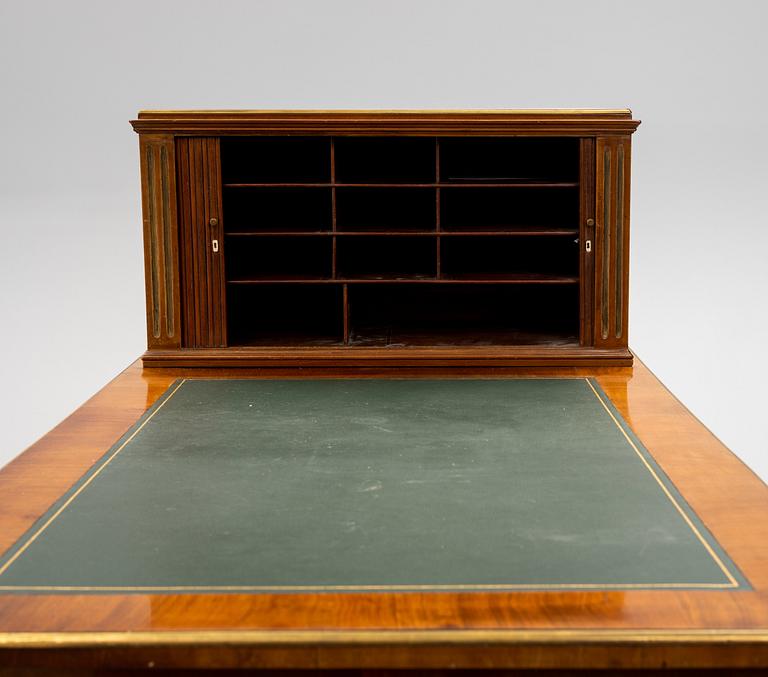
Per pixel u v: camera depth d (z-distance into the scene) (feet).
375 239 15.25
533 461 9.52
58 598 6.86
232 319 14.78
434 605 6.70
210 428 10.69
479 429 10.55
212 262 13.43
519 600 6.77
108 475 9.25
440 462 9.51
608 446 9.95
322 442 10.16
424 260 15.24
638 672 6.54
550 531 7.87
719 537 7.75
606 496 8.61
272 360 13.41
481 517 8.16
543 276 14.17
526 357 13.33
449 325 15.14
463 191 15.11
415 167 15.08
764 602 6.74
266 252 15.20
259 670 6.61
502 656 6.36
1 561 7.43
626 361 13.35
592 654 6.36
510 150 15.06
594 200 13.23
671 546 7.59
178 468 9.43
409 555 7.46
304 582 7.05
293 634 6.37
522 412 11.19
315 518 8.17
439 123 12.96
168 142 13.20
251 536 7.83
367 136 13.16
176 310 13.52
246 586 7.00
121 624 6.51
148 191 13.30
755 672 6.52
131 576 7.17
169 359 13.44
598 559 7.38
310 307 15.35
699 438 10.19
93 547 7.66
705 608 6.66
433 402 11.64
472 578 7.08
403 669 6.52
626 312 13.46
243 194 15.10
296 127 13.05
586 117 13.03
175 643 6.36
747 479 8.98
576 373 13.05
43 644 6.38
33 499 8.66
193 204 13.33
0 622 6.56
